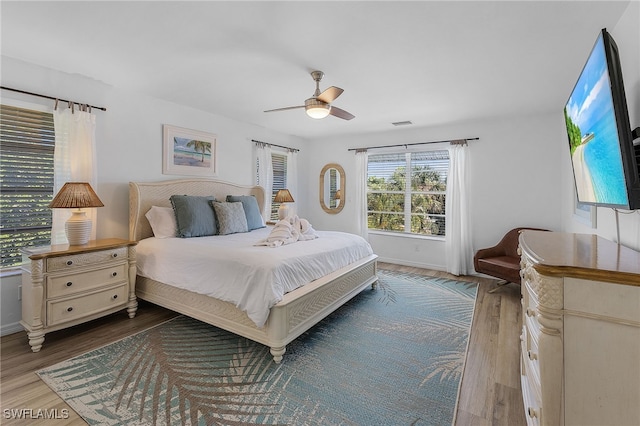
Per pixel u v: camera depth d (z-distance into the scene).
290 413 1.73
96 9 1.90
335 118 4.56
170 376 2.06
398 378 2.07
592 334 1.03
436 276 4.64
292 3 1.80
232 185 4.57
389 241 5.55
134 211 3.37
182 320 2.99
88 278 2.65
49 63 2.72
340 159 6.03
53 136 2.90
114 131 3.33
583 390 1.05
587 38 2.15
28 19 2.01
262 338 2.30
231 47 2.37
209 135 4.36
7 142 2.64
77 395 1.85
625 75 1.77
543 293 1.08
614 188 1.38
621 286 0.99
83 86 3.07
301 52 2.43
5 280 2.62
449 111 4.07
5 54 2.55
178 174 3.98
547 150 4.16
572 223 3.40
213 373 2.10
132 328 2.80
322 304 2.77
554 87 3.14
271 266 2.34
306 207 6.40
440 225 5.14
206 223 3.58
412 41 2.22
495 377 2.08
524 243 1.57
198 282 2.64
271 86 3.22
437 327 2.87
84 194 2.67
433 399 1.86
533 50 2.34
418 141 5.17
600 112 1.41
